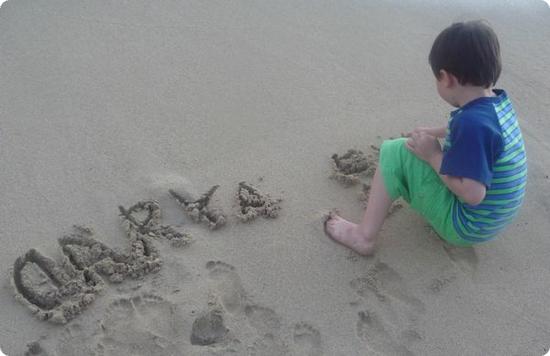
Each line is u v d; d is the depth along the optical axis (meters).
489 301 1.64
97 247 1.68
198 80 2.36
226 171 1.98
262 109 2.24
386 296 1.63
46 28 2.58
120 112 2.20
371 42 2.61
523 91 2.38
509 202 1.57
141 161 2.00
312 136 2.13
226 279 1.65
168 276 1.64
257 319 1.56
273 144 2.10
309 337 1.53
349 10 2.81
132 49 2.50
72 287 1.58
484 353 1.52
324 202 1.89
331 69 2.45
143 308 1.56
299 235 1.78
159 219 1.79
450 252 1.76
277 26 2.68
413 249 1.76
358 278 1.67
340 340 1.52
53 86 2.29
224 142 2.10
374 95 2.34
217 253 1.71
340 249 1.74
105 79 2.34
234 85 2.35
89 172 1.95
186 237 1.74
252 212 1.81
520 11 2.86
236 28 2.65
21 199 1.84
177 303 1.57
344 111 2.25
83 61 2.42
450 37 1.48
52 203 1.84
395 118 2.23
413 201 1.70
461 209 1.60
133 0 2.79
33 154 2.00
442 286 1.66
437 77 1.54
